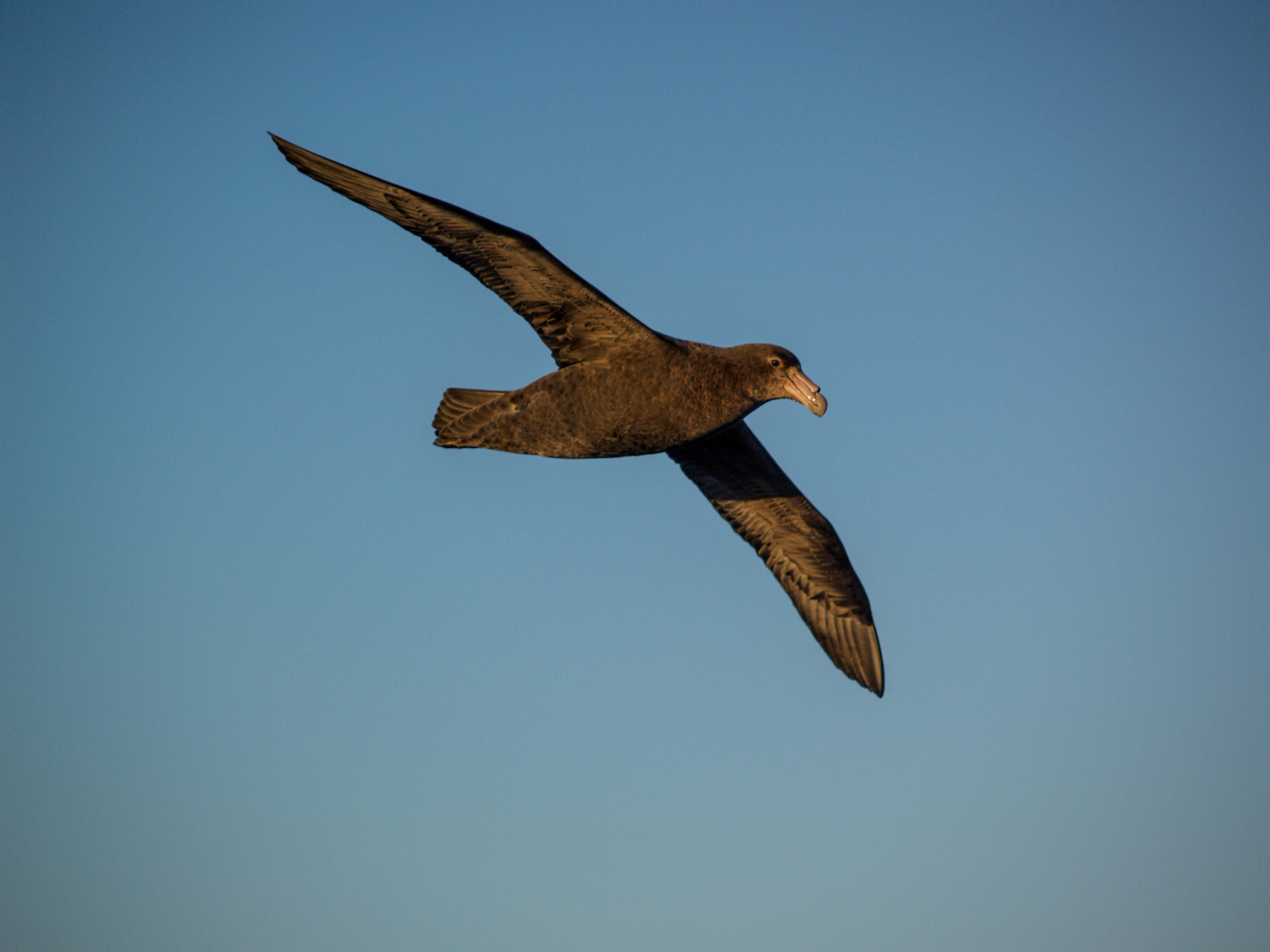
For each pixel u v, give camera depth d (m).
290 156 14.11
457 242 14.85
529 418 15.88
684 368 15.55
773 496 19.45
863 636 20.41
